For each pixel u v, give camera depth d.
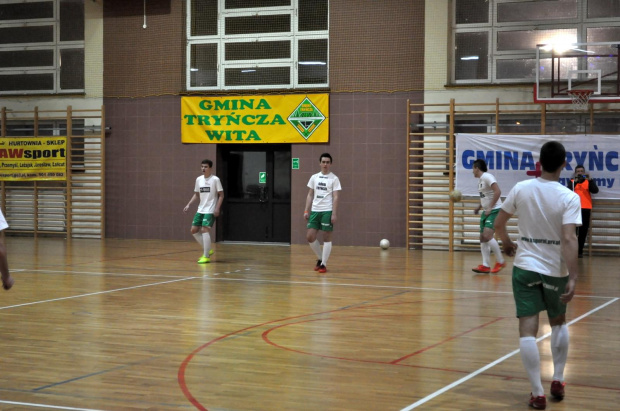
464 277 9.73
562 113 13.70
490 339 5.55
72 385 4.12
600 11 13.56
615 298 7.88
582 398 3.92
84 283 8.80
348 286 8.73
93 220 16.12
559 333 3.93
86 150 16.34
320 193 10.20
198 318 6.44
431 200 13.75
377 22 14.62
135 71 16.05
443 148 13.90
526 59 13.98
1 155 16.66
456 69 14.38
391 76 14.56
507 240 4.07
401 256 12.87
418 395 3.94
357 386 4.13
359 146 14.77
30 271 10.04
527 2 13.98
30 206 16.61
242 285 8.73
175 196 15.80
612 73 13.31
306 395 3.94
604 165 13.02
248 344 5.32
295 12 15.23
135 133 16.05
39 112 16.64
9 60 16.94
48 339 5.47
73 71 16.53
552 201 3.84
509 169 13.49
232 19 15.59
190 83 15.82
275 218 15.59
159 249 13.70
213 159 15.57
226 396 3.91
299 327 6.03
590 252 13.14
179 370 4.50
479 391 4.04
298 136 15.09
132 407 3.68
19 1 16.80
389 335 5.70
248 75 15.54
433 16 14.28
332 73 14.92
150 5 15.90
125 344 5.30
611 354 5.06
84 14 16.34
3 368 4.54
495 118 14.01
